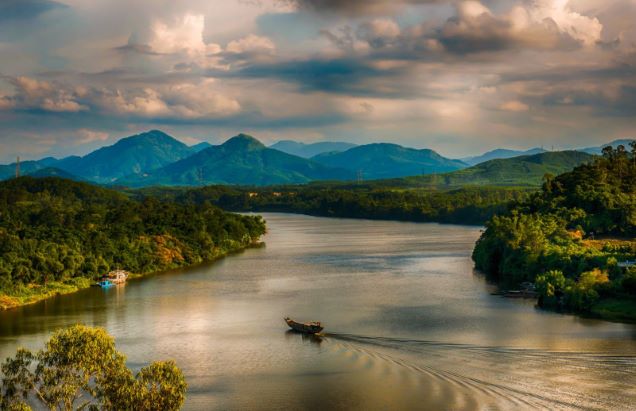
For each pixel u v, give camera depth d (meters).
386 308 149.25
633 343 114.38
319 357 110.75
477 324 131.38
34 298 164.00
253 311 148.75
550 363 103.19
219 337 125.44
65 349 68.88
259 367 105.81
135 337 126.06
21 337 126.06
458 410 84.94
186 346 119.25
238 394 93.38
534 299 157.88
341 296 165.62
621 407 83.94
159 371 69.75
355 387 95.12
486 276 195.38
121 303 159.75
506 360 105.44
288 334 126.94
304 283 187.38
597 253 169.25
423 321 135.00
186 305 156.62
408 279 191.50
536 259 180.50
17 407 65.38
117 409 67.00
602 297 144.88
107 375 69.62
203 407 88.56
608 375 96.56
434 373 99.94
